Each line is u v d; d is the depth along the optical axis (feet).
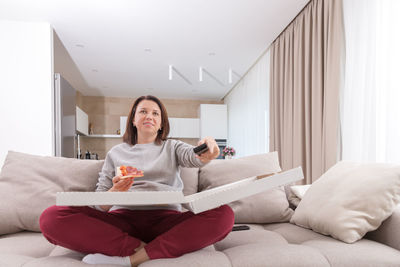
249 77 16.70
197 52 13.60
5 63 10.27
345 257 2.83
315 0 9.20
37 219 4.27
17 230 4.27
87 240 2.85
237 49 13.28
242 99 18.16
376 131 6.92
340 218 3.48
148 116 4.43
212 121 21.84
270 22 10.77
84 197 2.33
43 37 10.52
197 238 2.93
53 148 10.46
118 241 2.92
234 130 20.26
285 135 11.32
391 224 3.37
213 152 3.67
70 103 12.18
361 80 7.48
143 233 3.63
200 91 21.35
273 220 4.91
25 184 4.49
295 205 5.22
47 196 4.42
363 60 7.45
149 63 15.10
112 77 17.66
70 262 2.67
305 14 9.83
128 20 10.48
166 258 2.84
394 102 6.45
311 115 9.57
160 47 12.99
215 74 17.08
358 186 3.68
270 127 12.83
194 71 16.46
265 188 2.65
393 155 6.42
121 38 12.01
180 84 19.35
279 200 5.00
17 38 10.39
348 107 7.87
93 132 22.81
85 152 22.62
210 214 3.06
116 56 14.07
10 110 10.19
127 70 16.28
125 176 2.95
